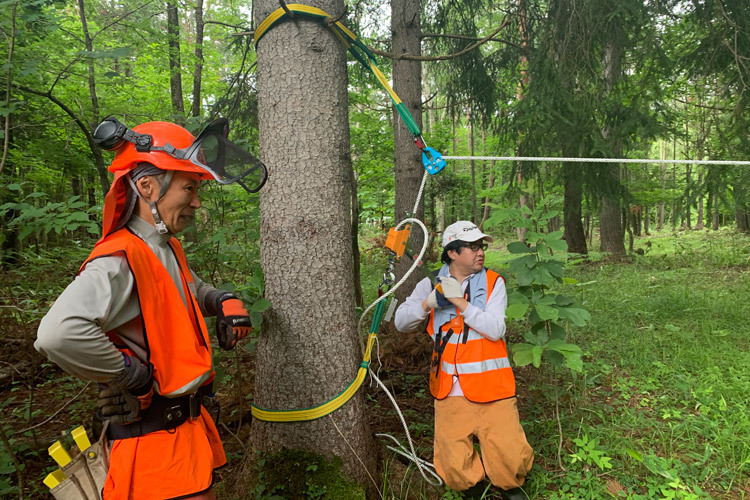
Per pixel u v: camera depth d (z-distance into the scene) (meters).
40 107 5.70
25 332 3.87
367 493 2.27
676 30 5.95
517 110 6.28
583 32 5.39
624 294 6.95
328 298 2.20
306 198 2.14
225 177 1.52
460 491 2.48
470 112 7.86
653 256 11.96
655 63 5.80
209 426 1.62
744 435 2.90
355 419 2.28
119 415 1.32
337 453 2.21
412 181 6.00
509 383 2.38
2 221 3.52
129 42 7.48
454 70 7.47
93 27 8.02
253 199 3.44
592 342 4.81
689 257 11.15
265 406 2.25
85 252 4.41
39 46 4.55
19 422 3.21
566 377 3.97
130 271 1.31
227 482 2.47
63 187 7.74
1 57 3.60
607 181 6.53
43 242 5.57
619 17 5.23
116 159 1.43
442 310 2.50
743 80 5.49
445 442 2.37
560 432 2.77
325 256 2.18
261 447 2.27
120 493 1.30
